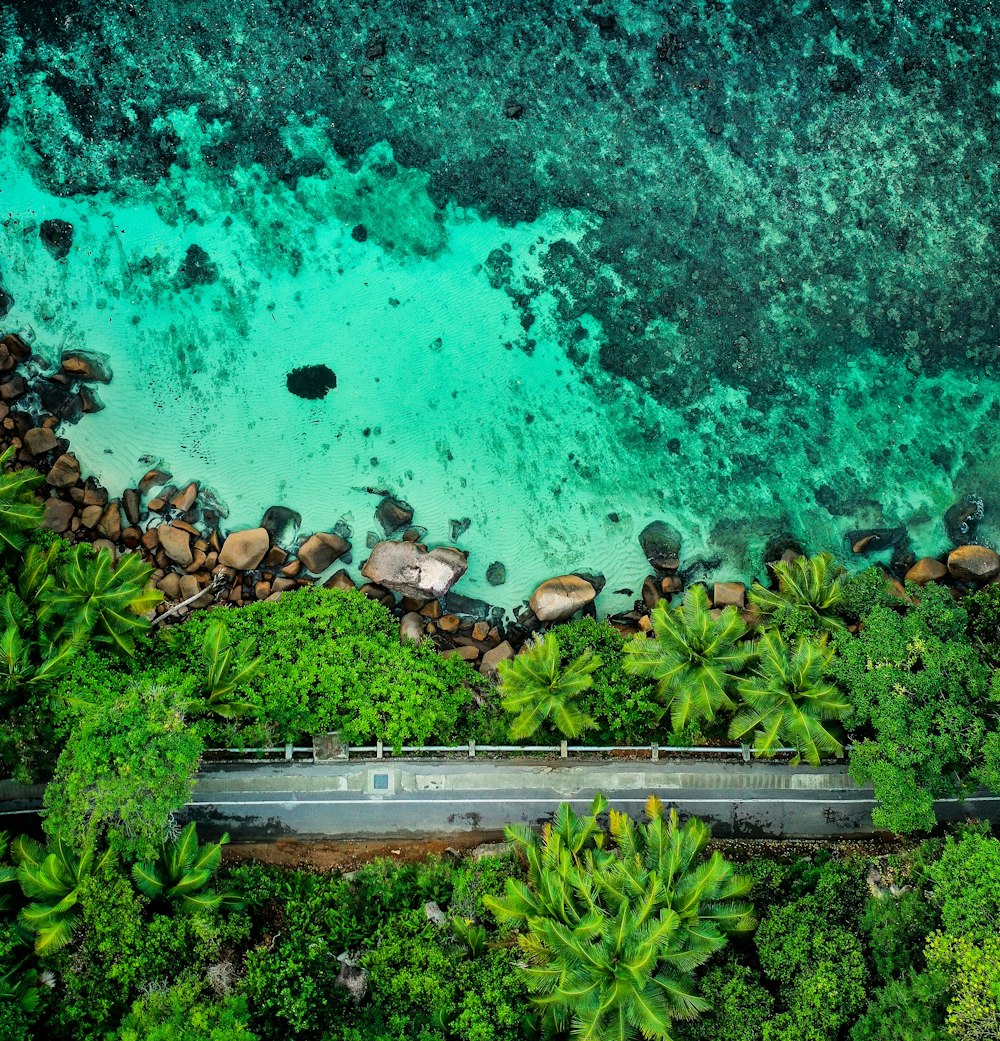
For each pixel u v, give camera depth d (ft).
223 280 97.55
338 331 98.02
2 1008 66.18
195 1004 68.08
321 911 79.30
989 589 90.38
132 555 81.87
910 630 79.87
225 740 82.99
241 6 97.14
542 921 69.67
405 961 76.79
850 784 88.33
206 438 96.84
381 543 94.43
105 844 73.15
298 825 83.76
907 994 69.31
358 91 97.86
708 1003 69.56
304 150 97.81
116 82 96.99
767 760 88.22
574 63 98.58
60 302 96.58
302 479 97.19
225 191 97.81
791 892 80.33
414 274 98.43
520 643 96.22
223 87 97.40
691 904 70.74
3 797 79.46
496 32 98.37
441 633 94.84
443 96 98.12
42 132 96.94
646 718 87.51
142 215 97.35
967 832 75.51
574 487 98.84
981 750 75.00
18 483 79.00
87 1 96.78
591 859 74.02
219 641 80.79
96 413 96.27
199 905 71.41
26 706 75.00
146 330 97.04
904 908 74.74
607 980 67.87
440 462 98.27
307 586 92.07
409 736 84.84
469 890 80.64
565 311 98.89
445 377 98.53
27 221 96.68
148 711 70.79
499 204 98.53
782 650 81.87
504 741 87.15
